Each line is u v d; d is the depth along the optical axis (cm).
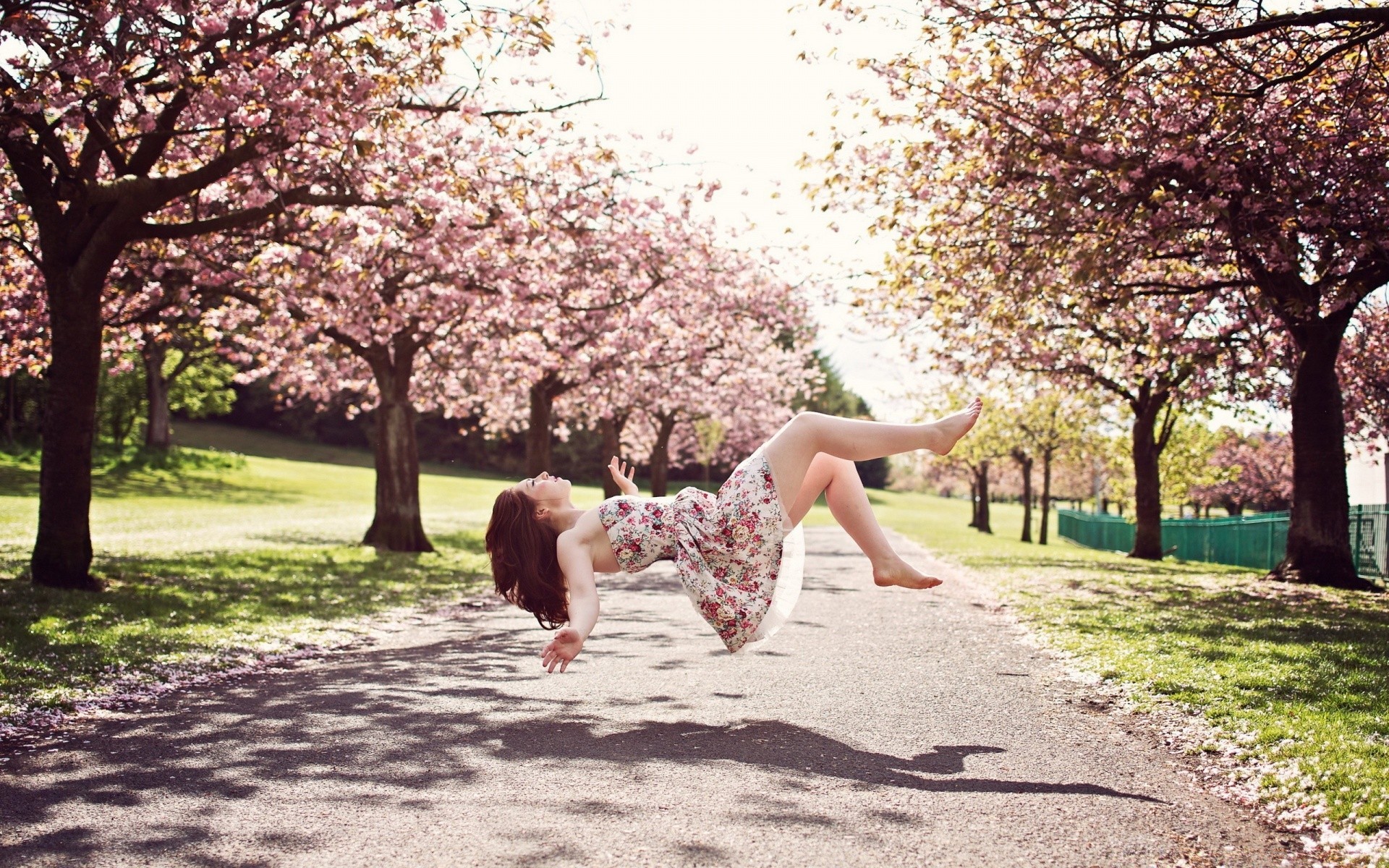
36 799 429
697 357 2555
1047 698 667
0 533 2077
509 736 541
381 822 398
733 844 375
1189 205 1146
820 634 965
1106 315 1669
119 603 1070
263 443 6925
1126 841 388
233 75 988
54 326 1185
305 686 699
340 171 1134
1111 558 2411
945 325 1622
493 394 2581
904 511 6531
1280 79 1059
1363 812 414
